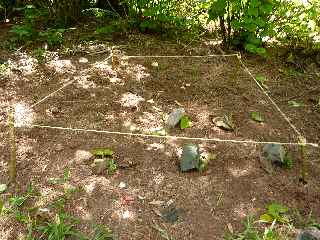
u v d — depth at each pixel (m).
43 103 4.07
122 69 4.66
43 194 3.12
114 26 5.42
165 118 3.94
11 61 4.70
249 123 3.94
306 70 4.82
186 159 3.38
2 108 3.97
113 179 3.27
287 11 5.12
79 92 4.25
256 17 4.70
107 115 3.95
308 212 3.08
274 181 3.32
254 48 4.75
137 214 3.00
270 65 4.89
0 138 3.61
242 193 3.20
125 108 4.05
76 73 4.55
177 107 4.11
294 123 3.97
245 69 4.75
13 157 3.19
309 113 4.12
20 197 3.06
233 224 2.96
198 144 3.65
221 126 3.83
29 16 5.43
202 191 3.20
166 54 5.00
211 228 2.93
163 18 5.24
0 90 4.22
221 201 3.12
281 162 3.44
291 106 4.21
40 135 3.66
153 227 2.92
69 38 5.23
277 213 3.02
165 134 3.73
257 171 3.40
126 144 3.61
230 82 4.53
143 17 5.46
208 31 5.53
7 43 5.04
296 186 3.28
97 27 5.50
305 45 5.14
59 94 4.21
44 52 4.84
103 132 3.65
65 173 3.26
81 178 3.26
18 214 2.93
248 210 3.07
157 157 3.49
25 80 4.40
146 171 3.35
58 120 3.85
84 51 4.95
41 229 2.84
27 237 2.78
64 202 3.06
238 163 3.47
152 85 4.43
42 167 3.35
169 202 3.09
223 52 5.05
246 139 3.72
